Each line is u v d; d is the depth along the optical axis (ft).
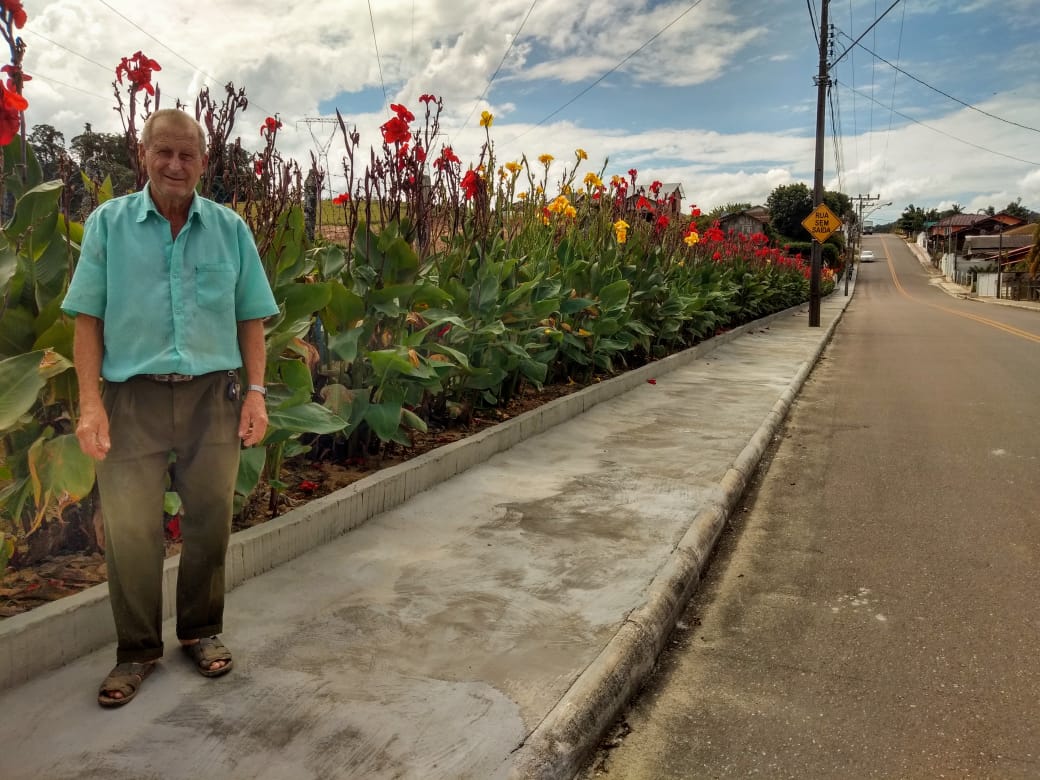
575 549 11.51
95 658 8.08
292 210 12.91
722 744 7.66
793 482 17.21
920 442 21.21
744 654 9.50
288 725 7.02
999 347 50.19
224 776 6.32
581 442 18.40
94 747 6.64
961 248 286.05
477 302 17.29
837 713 8.17
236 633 8.73
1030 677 8.81
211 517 7.73
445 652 8.43
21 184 9.57
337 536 11.75
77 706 7.23
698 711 8.26
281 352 11.68
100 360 7.11
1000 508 15.12
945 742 7.63
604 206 30.04
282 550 10.68
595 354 25.44
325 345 14.61
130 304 7.00
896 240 492.13
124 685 7.32
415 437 16.89
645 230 32.86
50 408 9.43
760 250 65.05
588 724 7.46
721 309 45.16
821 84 64.34
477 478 15.01
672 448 18.02
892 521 14.46
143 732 6.86
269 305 7.84
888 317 90.38
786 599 11.10
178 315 7.15
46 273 9.45
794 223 299.58
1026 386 31.91
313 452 14.92
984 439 21.50
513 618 9.26
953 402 27.99
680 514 13.20
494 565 10.84
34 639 7.65
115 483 7.20
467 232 18.29
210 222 7.36
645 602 9.75
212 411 7.51
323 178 14.71
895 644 9.68
